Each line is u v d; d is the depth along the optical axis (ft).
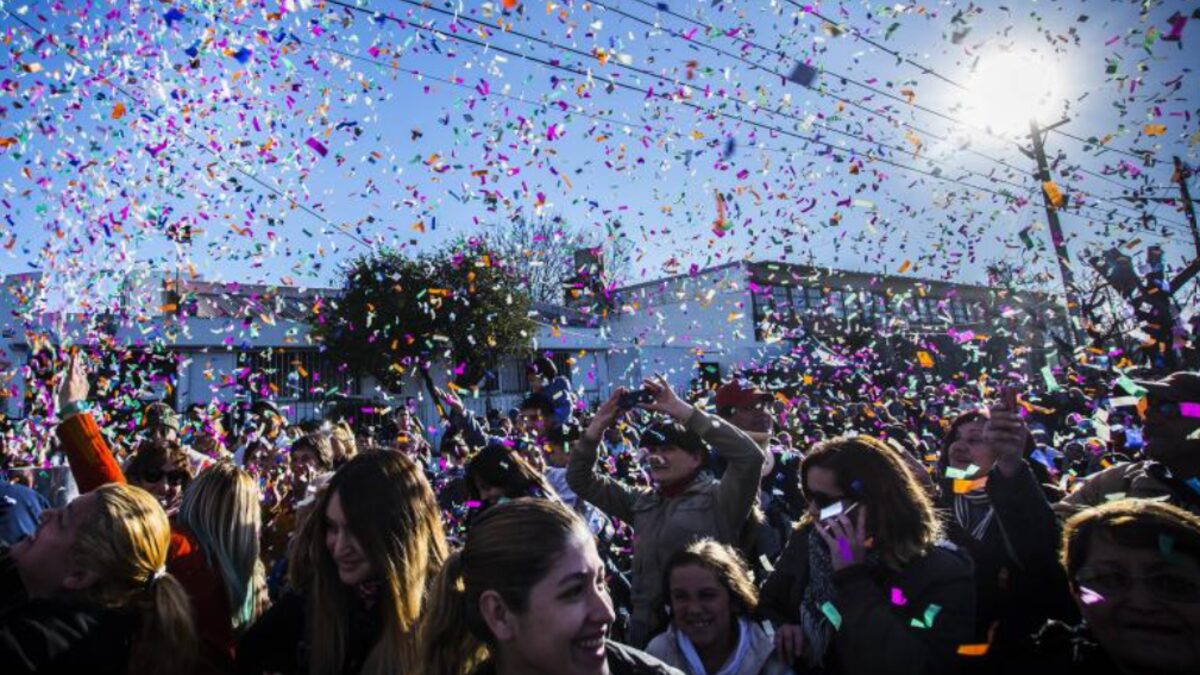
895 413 27.45
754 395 13.19
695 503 9.01
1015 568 6.77
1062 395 19.35
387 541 5.98
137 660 5.49
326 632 6.04
